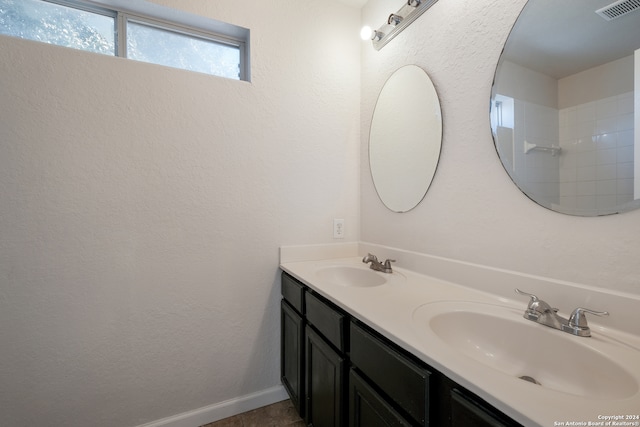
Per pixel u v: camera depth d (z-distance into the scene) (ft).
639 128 2.30
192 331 4.72
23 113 3.69
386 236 5.31
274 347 5.36
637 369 1.95
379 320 2.71
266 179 5.20
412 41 4.66
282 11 5.26
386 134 5.28
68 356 4.00
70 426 4.03
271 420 4.91
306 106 5.51
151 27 4.73
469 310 3.02
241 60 5.30
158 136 4.41
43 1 4.15
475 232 3.65
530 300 2.86
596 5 2.54
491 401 1.66
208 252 4.80
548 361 2.50
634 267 2.36
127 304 4.30
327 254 5.74
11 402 3.74
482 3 3.51
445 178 4.07
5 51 3.60
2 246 3.64
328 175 5.75
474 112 3.63
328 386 3.55
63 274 3.94
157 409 4.53
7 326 3.70
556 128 2.82
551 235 2.89
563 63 2.76
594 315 2.54
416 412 2.19
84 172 4.00
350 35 5.91
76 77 3.93
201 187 4.71
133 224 4.29
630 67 2.34
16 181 3.68
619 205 2.43
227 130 4.87
